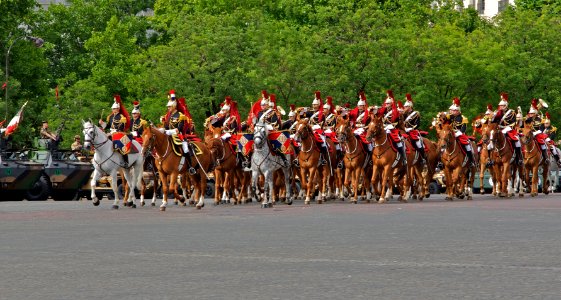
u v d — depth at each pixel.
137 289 18.81
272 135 52.25
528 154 68.00
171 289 18.80
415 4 121.06
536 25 112.75
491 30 115.44
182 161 49.72
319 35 103.19
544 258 23.92
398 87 102.75
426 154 60.97
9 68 108.56
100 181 71.38
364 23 102.88
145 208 52.34
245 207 52.47
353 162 55.06
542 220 38.62
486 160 70.00
